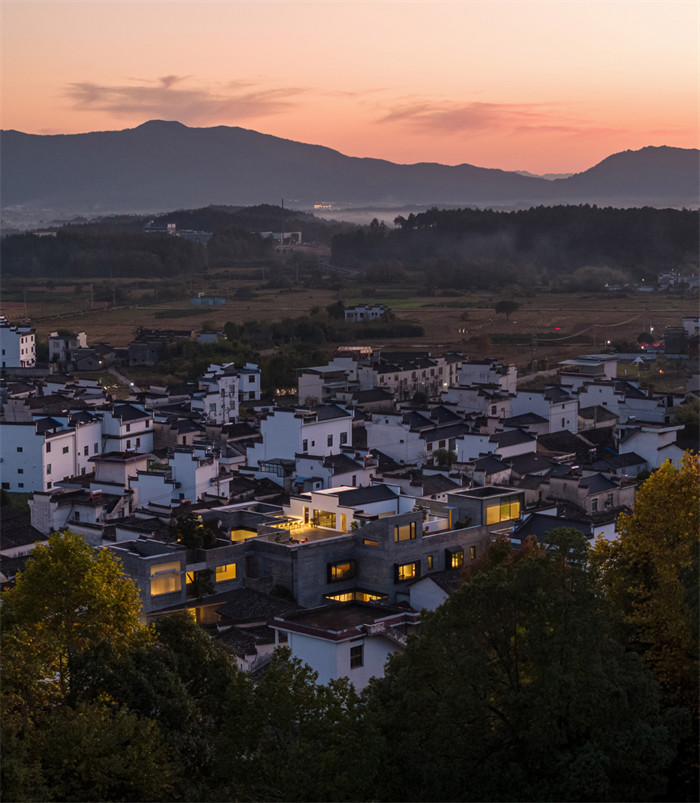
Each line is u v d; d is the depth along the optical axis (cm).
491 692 4303
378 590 7950
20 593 5638
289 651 4778
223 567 7781
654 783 4178
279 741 4353
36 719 4788
